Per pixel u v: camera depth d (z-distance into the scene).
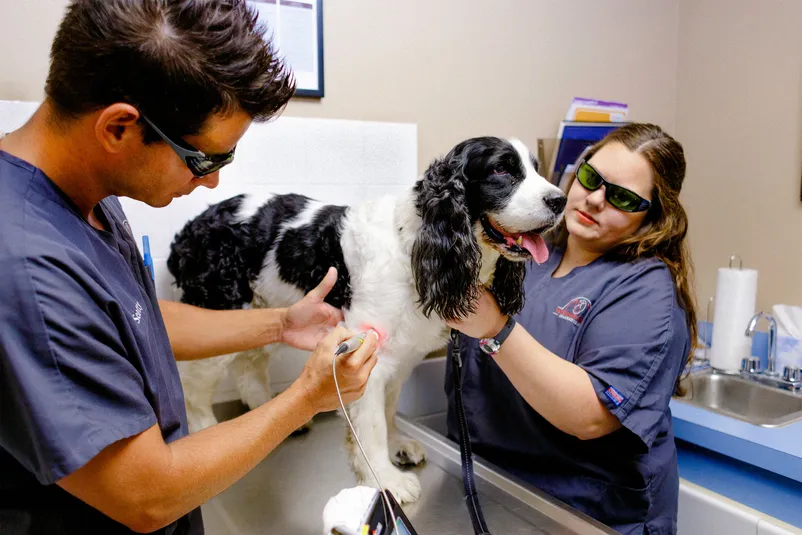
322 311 1.27
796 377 1.88
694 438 1.68
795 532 1.36
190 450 0.69
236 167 1.63
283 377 1.83
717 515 1.52
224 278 1.49
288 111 1.68
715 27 2.30
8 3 1.36
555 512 1.14
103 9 0.57
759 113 2.17
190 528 0.86
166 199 0.73
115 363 0.62
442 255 1.23
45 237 0.59
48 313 0.56
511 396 1.47
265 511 1.22
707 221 2.42
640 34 2.36
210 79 0.60
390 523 0.80
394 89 1.84
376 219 1.35
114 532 0.72
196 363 1.52
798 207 2.07
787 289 2.12
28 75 1.40
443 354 2.07
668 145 1.39
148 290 0.88
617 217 1.40
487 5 1.97
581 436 1.23
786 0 2.03
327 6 1.68
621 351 1.21
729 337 2.01
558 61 2.17
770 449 1.49
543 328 1.46
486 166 1.31
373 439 1.28
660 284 1.32
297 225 1.47
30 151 0.65
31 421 0.55
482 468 1.32
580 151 2.09
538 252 1.33
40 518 0.68
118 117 0.60
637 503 1.28
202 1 0.60
